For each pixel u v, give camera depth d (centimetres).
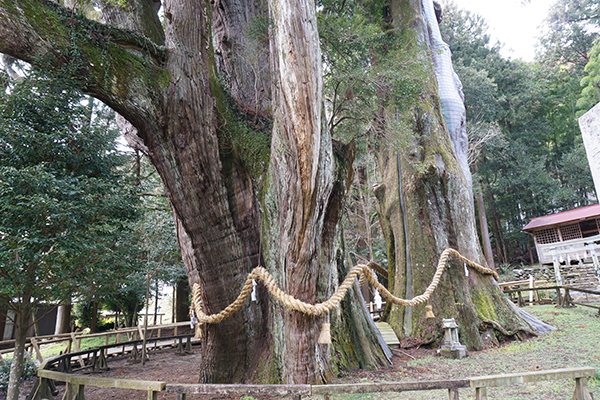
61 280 449
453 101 1060
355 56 600
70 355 677
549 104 2925
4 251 374
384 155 1082
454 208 896
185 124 513
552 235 2119
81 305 1742
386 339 802
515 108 2673
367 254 1820
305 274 434
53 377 394
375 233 1997
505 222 3078
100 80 469
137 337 1240
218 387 286
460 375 562
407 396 473
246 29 670
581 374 293
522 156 2581
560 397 425
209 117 532
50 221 400
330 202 533
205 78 544
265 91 671
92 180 451
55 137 432
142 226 873
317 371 473
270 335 528
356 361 592
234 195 552
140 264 573
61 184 409
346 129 702
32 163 439
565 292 1051
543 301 1201
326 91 636
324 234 527
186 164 517
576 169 2636
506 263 2522
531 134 2723
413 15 1052
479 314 802
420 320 834
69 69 443
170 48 527
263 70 683
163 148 520
